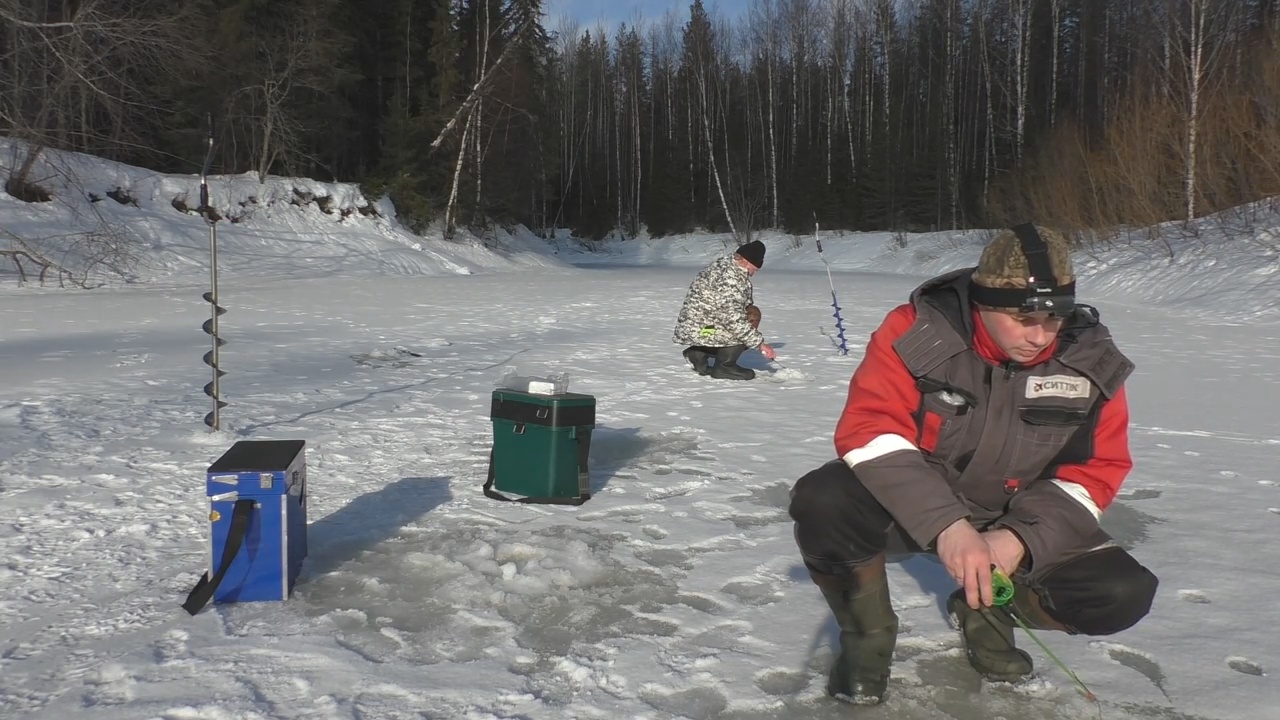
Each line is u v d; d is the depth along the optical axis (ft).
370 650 8.79
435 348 33.12
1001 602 6.26
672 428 20.22
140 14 66.49
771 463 17.01
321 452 17.11
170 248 75.61
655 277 85.46
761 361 31.76
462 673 8.31
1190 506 14.37
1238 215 68.95
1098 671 8.50
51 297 50.67
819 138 186.09
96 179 77.56
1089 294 69.31
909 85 189.26
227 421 19.25
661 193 196.65
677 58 221.25
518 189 146.92
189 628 9.23
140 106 76.89
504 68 129.90
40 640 8.90
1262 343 38.52
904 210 162.91
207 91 90.22
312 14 98.63
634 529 12.84
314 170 116.98
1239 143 74.02
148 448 16.92
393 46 129.90
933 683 8.24
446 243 111.55
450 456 17.11
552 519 13.26
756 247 26.99
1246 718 7.64
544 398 13.98
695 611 9.87
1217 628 9.53
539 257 130.41
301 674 8.21
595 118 226.58
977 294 6.30
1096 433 6.82
